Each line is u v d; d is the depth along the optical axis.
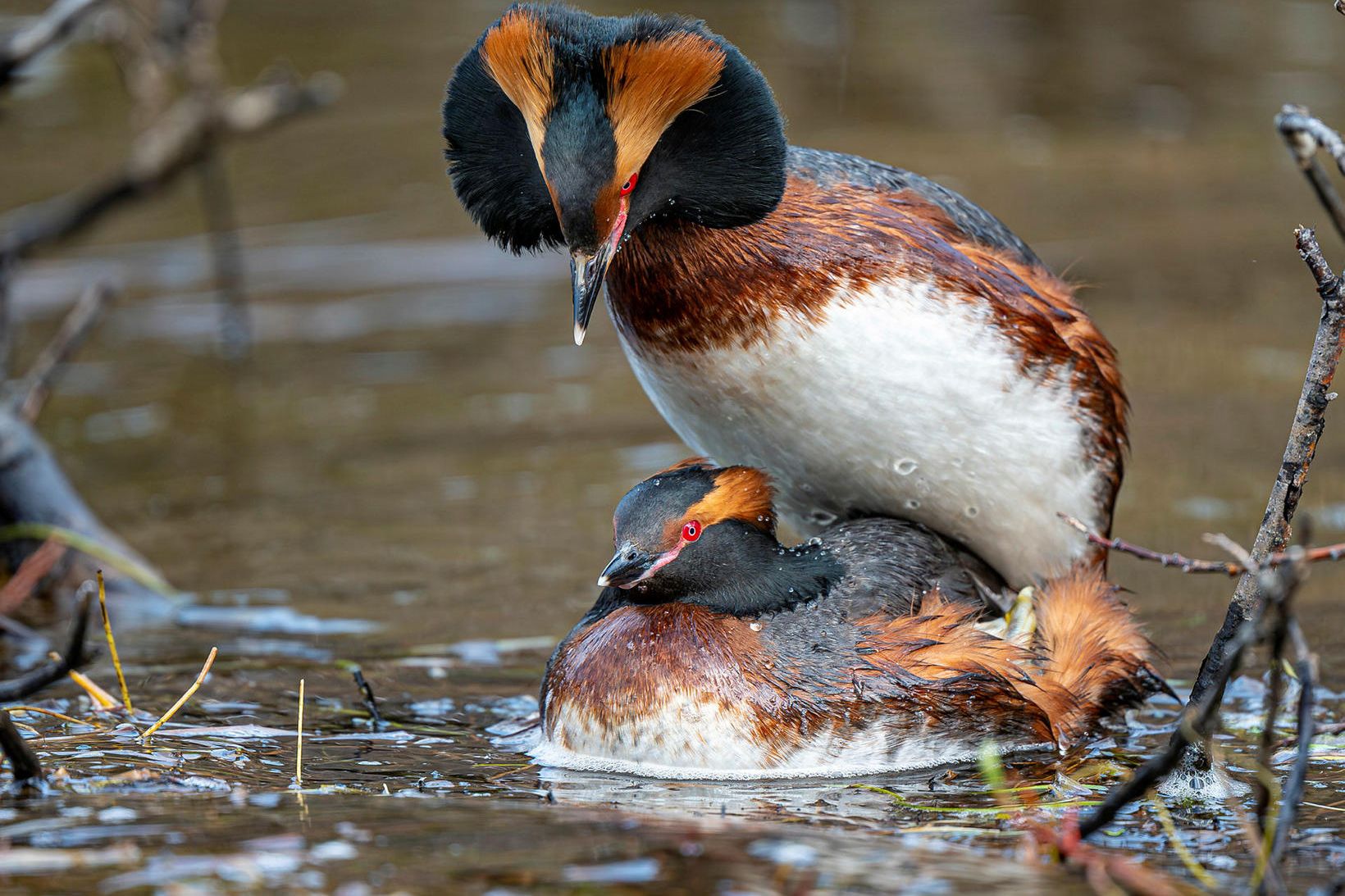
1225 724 10.02
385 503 15.66
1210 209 24.89
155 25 18.66
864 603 9.96
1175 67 32.81
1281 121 7.76
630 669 9.44
